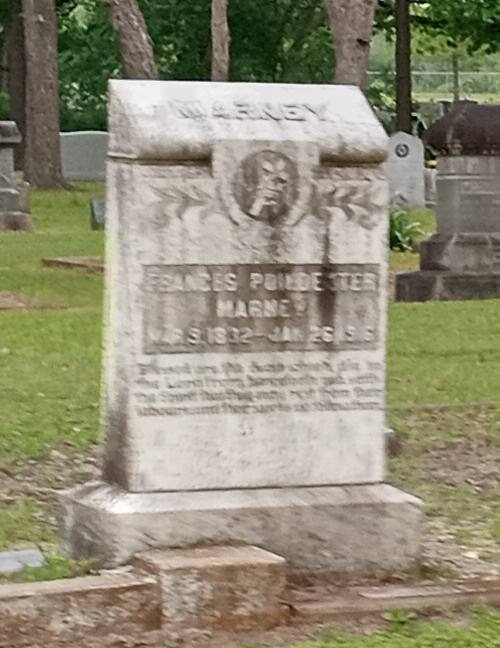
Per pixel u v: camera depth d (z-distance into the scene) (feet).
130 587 14.89
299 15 108.58
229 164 15.94
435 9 94.79
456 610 15.62
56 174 87.71
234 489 16.14
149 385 15.90
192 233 15.90
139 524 15.71
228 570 15.10
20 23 105.50
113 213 16.03
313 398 16.30
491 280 40.55
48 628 14.66
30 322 33.81
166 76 107.65
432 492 20.67
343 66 60.75
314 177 16.17
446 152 40.68
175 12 105.29
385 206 16.37
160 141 15.71
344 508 16.28
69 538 16.47
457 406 25.57
